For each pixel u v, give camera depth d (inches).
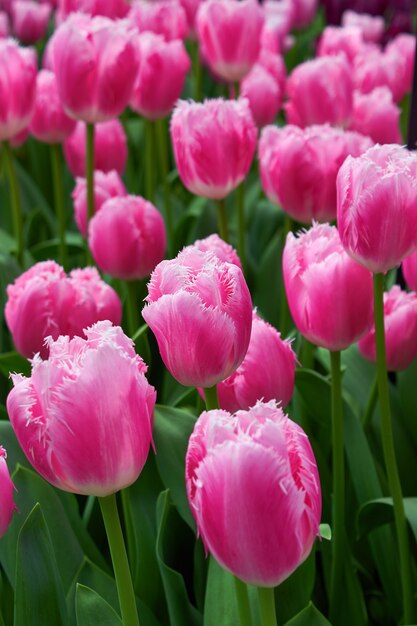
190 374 30.4
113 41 45.1
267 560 26.6
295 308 34.9
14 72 48.8
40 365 27.6
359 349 41.9
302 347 43.7
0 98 49.0
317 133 42.0
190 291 29.8
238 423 26.5
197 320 29.6
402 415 43.7
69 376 27.6
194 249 30.4
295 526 26.5
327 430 42.6
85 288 38.7
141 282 49.4
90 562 36.4
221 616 34.0
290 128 43.3
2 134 51.2
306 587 36.8
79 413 27.4
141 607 36.9
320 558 41.5
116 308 39.6
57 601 33.7
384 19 114.7
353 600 38.9
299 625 32.6
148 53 53.6
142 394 28.0
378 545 40.7
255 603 34.1
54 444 27.6
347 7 107.0
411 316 39.2
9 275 53.2
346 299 34.1
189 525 37.4
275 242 54.1
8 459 39.1
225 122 41.4
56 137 57.1
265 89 62.1
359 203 32.0
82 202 51.3
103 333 28.1
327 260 33.9
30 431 27.9
